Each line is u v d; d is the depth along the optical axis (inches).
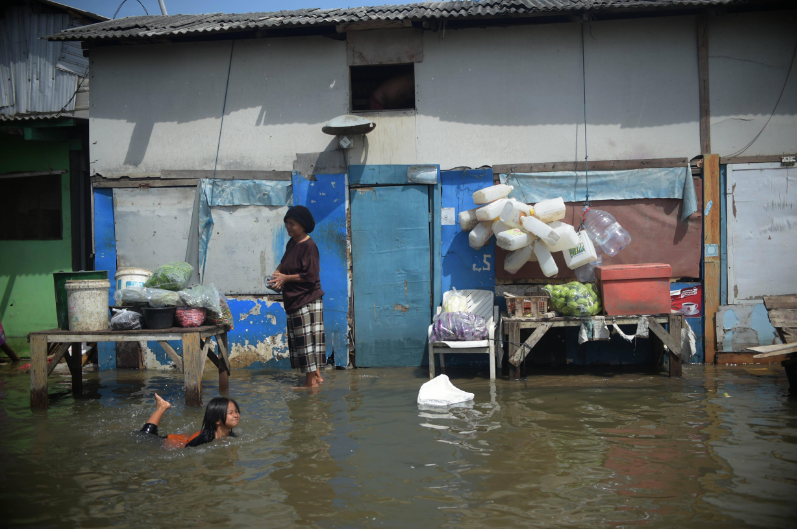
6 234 367.6
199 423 201.0
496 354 283.1
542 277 294.8
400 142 302.5
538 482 142.4
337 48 304.2
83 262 361.4
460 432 182.5
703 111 288.0
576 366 290.2
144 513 128.8
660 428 182.5
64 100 347.6
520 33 296.0
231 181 309.1
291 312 256.4
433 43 299.9
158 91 314.8
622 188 290.7
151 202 315.0
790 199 285.4
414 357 301.6
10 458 164.7
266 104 309.0
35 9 349.7
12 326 362.6
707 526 118.6
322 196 303.9
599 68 293.0
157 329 225.9
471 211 292.7
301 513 127.8
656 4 269.4
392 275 301.4
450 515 126.0
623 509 127.1
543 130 296.4
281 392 245.9
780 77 284.7
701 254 289.1
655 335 275.0
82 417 209.0
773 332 286.2
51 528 122.3
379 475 148.4
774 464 150.2
